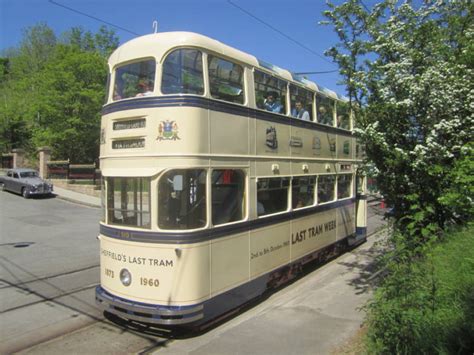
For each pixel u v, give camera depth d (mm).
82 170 29344
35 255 12391
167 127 6582
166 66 6695
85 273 10500
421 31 7785
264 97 8633
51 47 51062
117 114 7066
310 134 10695
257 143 8273
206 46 6965
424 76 7035
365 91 7750
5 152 39188
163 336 6789
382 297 5621
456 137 7414
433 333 4453
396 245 7801
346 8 8047
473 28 8266
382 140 7453
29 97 40281
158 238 6613
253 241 8094
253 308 8258
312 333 6707
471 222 7199
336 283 9891
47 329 7043
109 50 40031
